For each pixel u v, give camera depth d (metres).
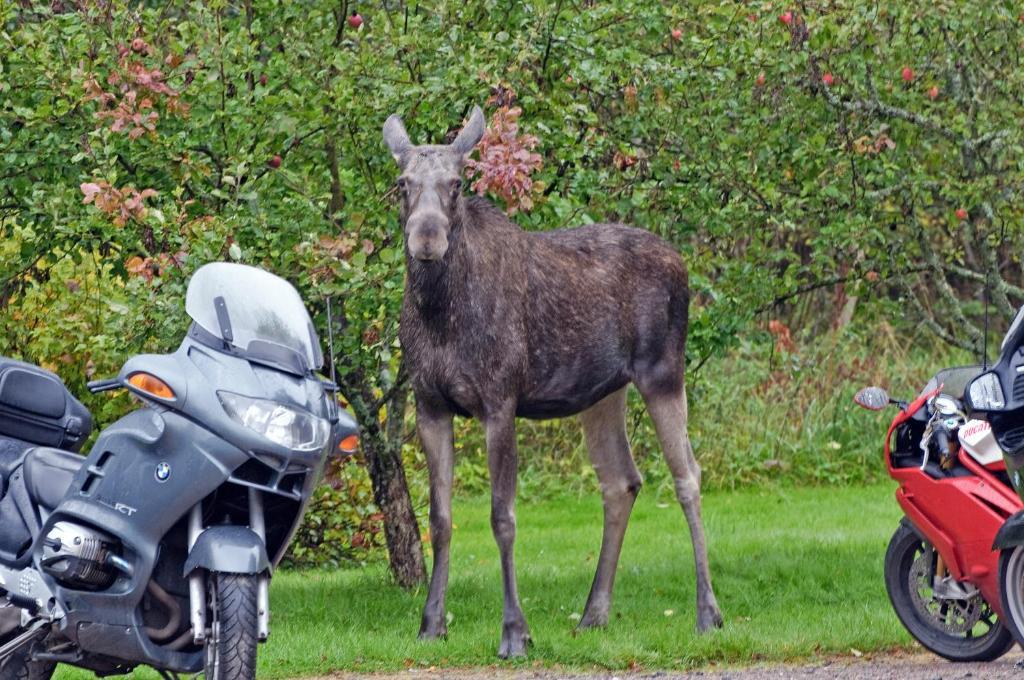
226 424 15.03
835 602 27.00
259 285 16.16
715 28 28.50
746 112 28.86
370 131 26.61
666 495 45.56
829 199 30.05
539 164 23.34
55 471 16.84
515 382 22.88
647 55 29.25
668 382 25.09
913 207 30.98
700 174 28.50
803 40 27.98
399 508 29.38
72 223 24.34
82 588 15.73
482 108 26.28
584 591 29.05
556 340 23.58
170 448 15.22
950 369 21.33
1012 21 30.94
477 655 22.03
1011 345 18.23
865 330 52.03
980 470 20.20
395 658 21.80
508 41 26.52
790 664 21.31
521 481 47.34
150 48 25.00
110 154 24.62
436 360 22.66
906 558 21.61
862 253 29.05
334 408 16.41
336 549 34.81
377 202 26.20
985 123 30.75
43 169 26.39
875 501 42.97
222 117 25.16
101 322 30.19
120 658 15.80
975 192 29.73
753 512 42.09
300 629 25.02
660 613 26.44
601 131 27.97
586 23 26.70
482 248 22.70
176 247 23.92
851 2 28.28
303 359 15.82
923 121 29.44
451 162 21.75
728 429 48.78
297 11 27.09
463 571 32.94
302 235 24.69
